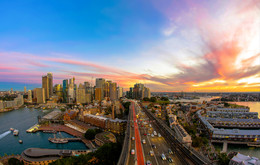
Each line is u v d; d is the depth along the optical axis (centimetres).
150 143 11600
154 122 19375
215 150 15025
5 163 16088
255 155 15938
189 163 8438
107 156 13125
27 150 16888
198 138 15238
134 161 8650
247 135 17988
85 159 12588
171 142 11762
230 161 9962
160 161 8688
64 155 15950
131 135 13675
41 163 15212
